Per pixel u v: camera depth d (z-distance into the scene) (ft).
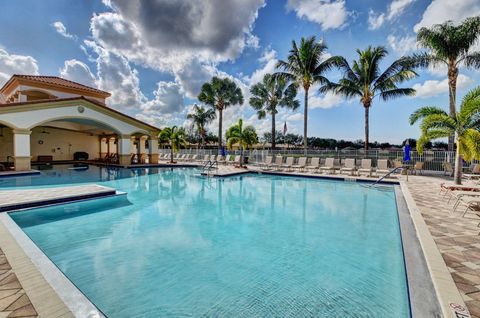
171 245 15.31
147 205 25.53
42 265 10.12
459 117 28.66
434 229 14.87
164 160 90.89
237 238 16.52
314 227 18.75
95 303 9.57
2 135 64.34
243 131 61.16
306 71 64.75
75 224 19.29
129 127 65.05
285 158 59.52
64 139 81.46
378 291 10.33
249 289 10.53
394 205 25.58
